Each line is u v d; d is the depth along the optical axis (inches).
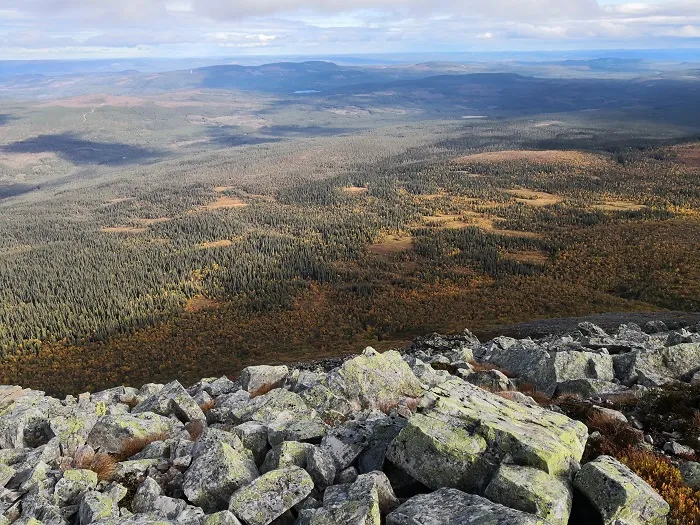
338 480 503.8
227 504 491.2
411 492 491.8
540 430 518.9
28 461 634.2
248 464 546.3
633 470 491.2
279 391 789.2
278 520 450.6
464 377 988.6
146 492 501.0
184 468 565.9
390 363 832.9
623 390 796.0
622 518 398.0
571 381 864.9
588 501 429.7
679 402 690.2
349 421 618.8
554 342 1354.6
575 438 522.9
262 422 658.8
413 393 792.3
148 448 632.4
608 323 2883.9
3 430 734.5
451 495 416.8
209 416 793.6
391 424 581.3
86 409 801.6
